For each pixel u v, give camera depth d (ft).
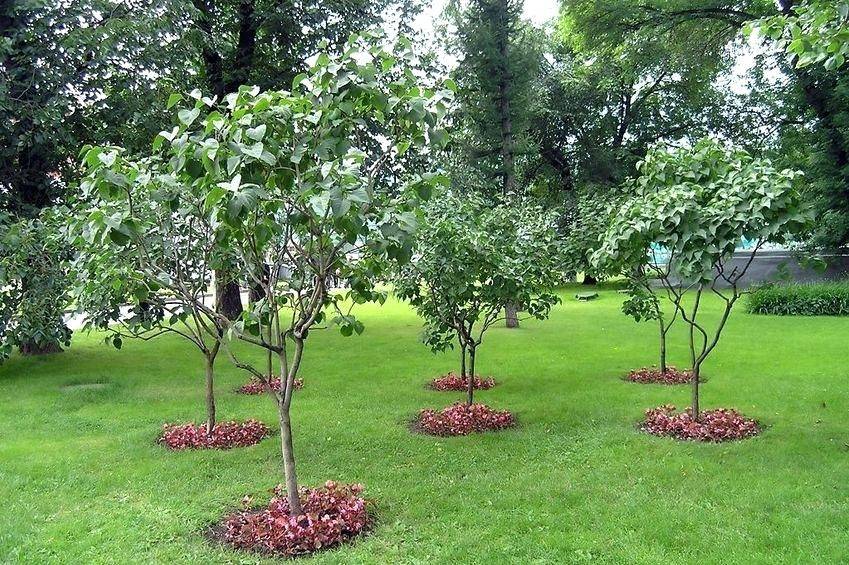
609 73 78.38
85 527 13.44
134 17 32.48
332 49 43.50
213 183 10.32
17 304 26.48
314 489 14.83
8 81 29.37
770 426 19.97
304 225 11.78
